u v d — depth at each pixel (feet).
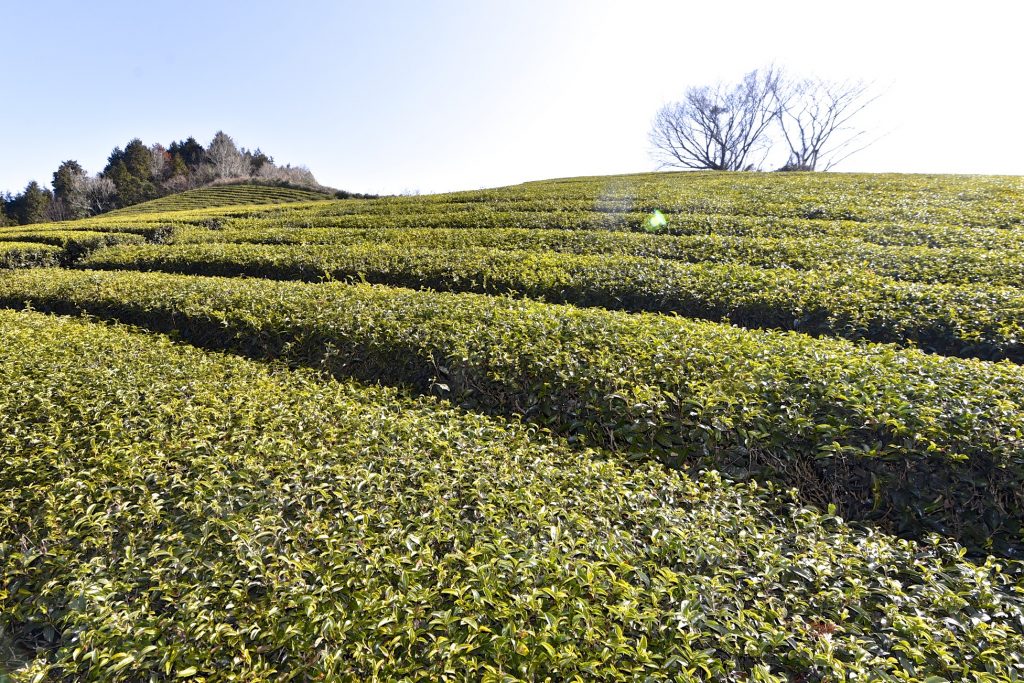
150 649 10.81
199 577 12.73
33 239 59.47
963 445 16.07
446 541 13.58
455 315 28.22
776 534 14.52
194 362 25.35
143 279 39.68
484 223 61.11
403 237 54.95
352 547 13.00
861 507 16.94
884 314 27.84
